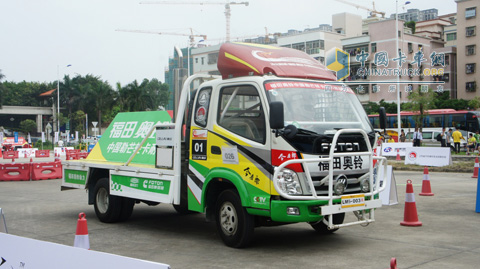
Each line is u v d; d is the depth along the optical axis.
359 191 6.98
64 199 13.38
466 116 41.62
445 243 7.32
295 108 6.76
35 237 8.18
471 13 58.78
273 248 7.14
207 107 7.55
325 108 7.04
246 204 6.71
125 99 65.50
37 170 19.75
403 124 45.91
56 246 3.69
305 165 6.33
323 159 6.40
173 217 10.23
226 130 7.15
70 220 9.89
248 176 6.75
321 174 6.55
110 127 10.52
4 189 16.17
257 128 6.73
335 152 6.66
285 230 8.61
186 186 8.02
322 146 6.56
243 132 6.93
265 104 6.62
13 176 19.48
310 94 7.04
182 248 7.24
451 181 16.61
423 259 6.37
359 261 6.32
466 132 41.47
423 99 41.75
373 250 6.94
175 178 7.87
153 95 73.00
